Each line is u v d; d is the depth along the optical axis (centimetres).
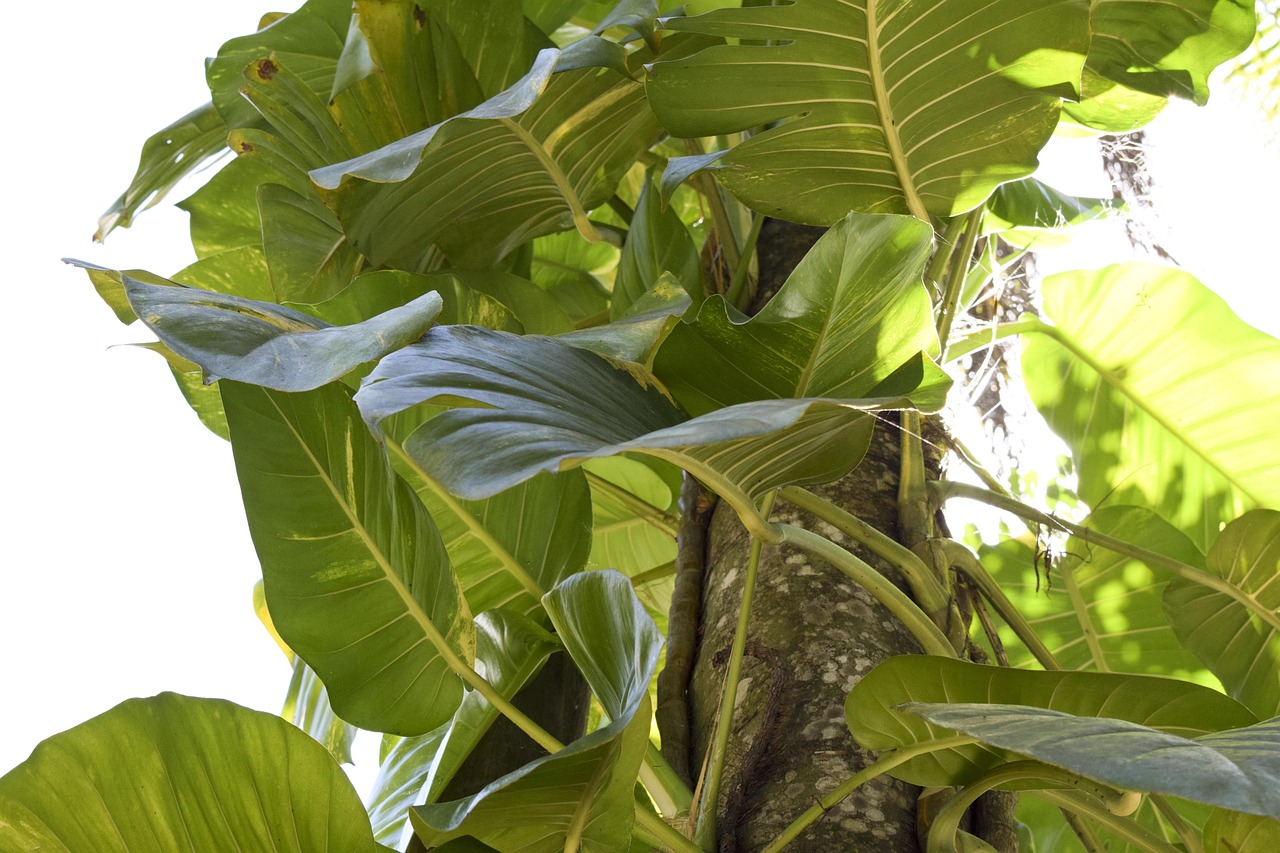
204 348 68
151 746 77
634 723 72
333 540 90
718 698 99
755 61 108
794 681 95
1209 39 132
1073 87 107
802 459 81
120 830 76
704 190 143
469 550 114
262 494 88
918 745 78
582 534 117
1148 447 172
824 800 80
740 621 92
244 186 166
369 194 116
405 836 106
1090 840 105
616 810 79
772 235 145
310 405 91
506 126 117
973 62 106
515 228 137
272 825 79
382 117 130
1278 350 159
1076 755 54
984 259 168
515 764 109
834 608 101
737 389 84
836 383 83
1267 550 127
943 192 118
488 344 72
